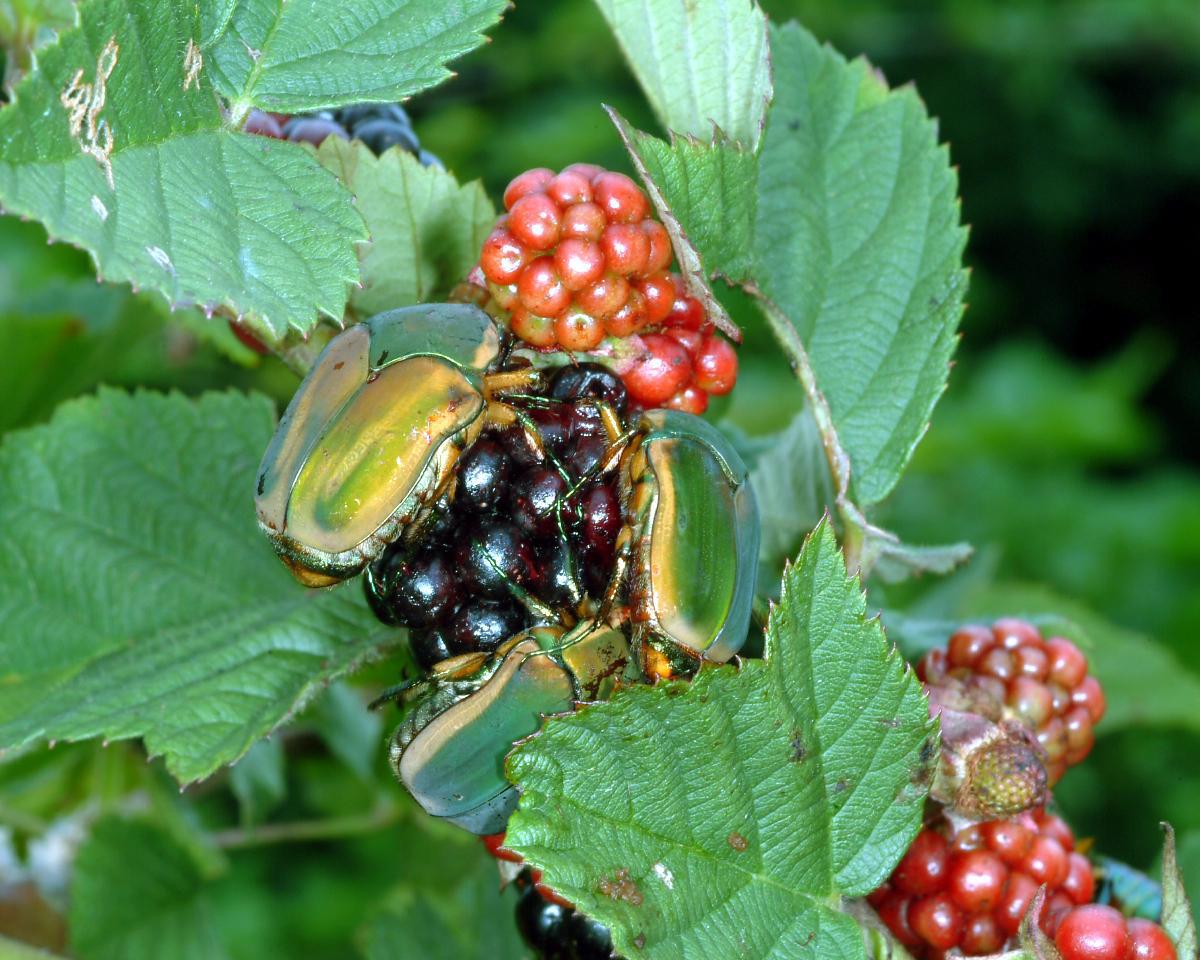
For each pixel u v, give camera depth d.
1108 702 0.37
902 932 0.26
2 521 0.29
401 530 0.24
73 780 0.35
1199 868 0.32
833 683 0.25
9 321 0.35
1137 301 1.12
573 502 0.25
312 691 0.26
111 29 0.24
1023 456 0.74
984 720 0.26
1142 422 0.75
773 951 0.24
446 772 0.24
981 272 1.10
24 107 0.23
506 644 0.24
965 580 0.36
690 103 0.27
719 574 0.24
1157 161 1.06
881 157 0.28
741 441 0.30
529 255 0.25
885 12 1.01
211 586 0.29
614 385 0.25
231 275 0.24
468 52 0.25
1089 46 1.02
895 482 0.28
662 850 0.24
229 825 0.48
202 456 0.30
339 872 0.62
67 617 0.29
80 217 0.23
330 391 0.24
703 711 0.24
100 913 0.34
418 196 0.27
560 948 0.26
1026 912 0.25
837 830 0.25
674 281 0.25
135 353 0.40
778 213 0.28
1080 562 0.70
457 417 0.24
